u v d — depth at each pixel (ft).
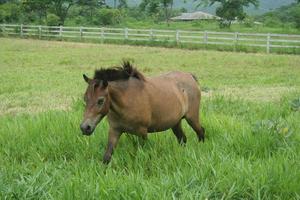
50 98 43.57
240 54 95.04
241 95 45.29
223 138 23.02
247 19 193.16
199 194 15.58
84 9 197.16
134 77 20.84
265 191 16.10
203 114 29.43
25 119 29.04
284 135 22.38
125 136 23.52
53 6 170.09
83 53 96.02
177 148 21.93
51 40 131.64
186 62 80.48
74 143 23.15
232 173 17.24
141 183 16.69
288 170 17.37
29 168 20.70
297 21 179.73
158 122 21.67
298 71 69.62
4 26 146.00
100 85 18.79
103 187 16.43
